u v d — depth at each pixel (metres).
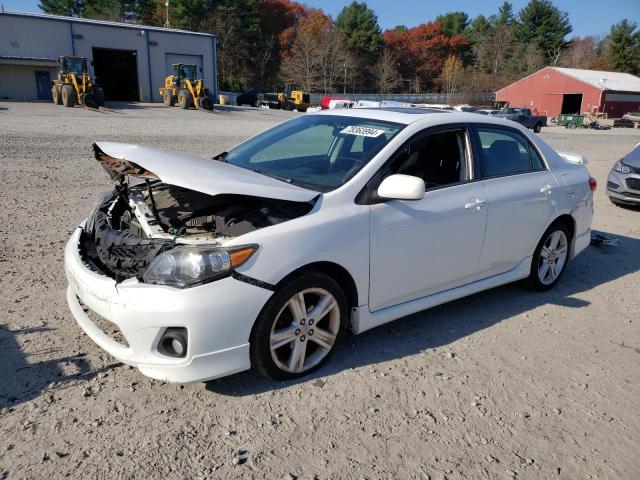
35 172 9.80
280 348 3.26
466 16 105.00
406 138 3.77
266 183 3.22
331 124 4.25
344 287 3.49
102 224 3.50
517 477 2.64
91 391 3.10
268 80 80.94
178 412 2.96
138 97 39.56
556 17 94.81
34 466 2.50
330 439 2.81
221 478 2.50
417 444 2.82
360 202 3.45
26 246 5.56
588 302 4.93
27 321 3.87
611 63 91.31
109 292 2.92
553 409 3.22
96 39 36.56
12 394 3.03
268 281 2.96
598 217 8.71
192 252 2.81
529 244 4.68
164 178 3.01
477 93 76.50
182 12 70.50
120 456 2.60
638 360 3.88
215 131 20.22
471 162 4.17
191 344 2.80
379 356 3.69
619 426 3.10
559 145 24.25
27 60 34.00
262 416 2.96
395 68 86.50
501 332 4.19
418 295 3.89
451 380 3.45
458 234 3.96
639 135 36.53
